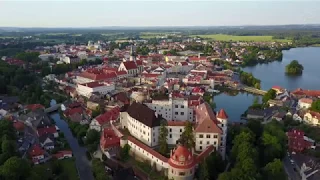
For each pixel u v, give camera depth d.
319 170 178.12
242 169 162.38
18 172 159.38
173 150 180.25
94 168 184.00
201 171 164.62
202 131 189.00
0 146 194.50
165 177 172.88
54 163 186.00
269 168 174.50
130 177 166.62
